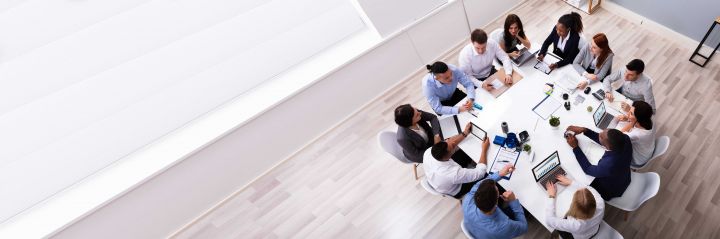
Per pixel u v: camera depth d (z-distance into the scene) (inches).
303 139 158.4
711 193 125.8
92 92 142.8
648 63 160.6
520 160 108.2
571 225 92.3
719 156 132.7
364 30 164.9
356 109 165.2
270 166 155.9
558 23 129.2
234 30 157.5
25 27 134.6
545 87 123.0
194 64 152.9
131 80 146.9
